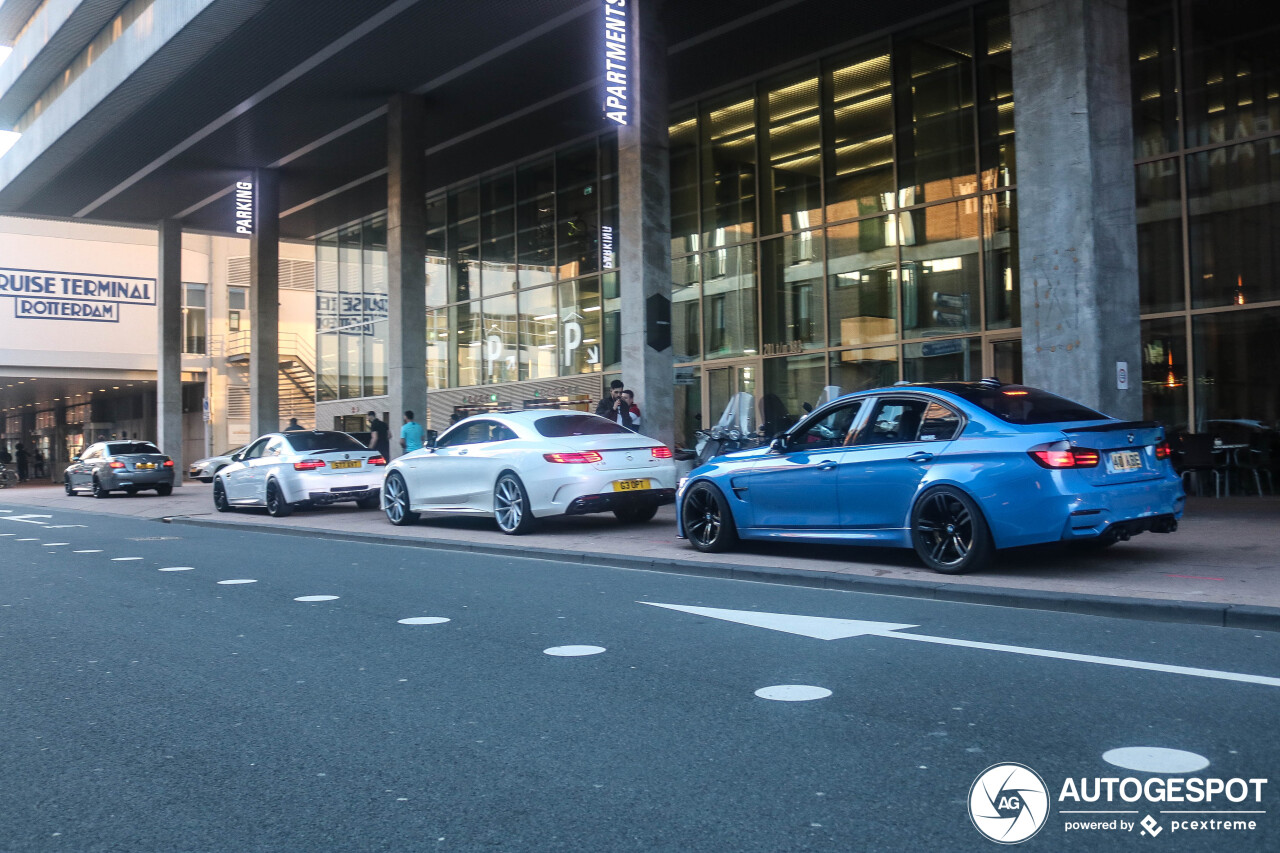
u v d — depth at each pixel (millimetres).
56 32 25516
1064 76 11797
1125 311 11836
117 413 51844
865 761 3641
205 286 44375
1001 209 17375
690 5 17688
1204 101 15352
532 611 7062
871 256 19297
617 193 24531
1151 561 8133
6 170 29297
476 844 3023
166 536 14367
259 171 28078
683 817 3184
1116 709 4176
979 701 4371
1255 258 14758
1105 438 7488
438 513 15234
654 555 9680
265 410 28250
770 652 5492
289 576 9359
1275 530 10094
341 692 4898
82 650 6133
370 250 33219
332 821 3242
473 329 28984
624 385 16641
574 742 3992
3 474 42719
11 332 39969
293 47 19797
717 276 22141
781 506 9133
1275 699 4273
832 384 19906
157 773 3768
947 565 7805
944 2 17750
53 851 3055
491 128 24500
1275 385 14531
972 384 8586
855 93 19641
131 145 25812
